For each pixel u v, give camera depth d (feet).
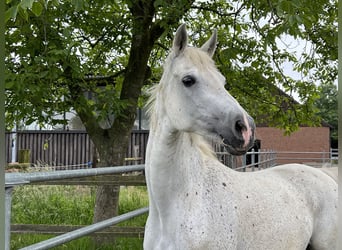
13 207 20.44
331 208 10.03
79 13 15.49
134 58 17.69
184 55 7.92
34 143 43.39
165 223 8.19
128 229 15.37
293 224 9.27
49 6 12.67
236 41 18.58
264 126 80.38
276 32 12.09
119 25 16.92
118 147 17.89
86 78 18.21
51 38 13.78
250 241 8.52
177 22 15.03
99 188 17.72
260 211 8.78
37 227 14.34
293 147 80.12
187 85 7.63
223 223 8.12
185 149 8.20
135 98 17.87
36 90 13.05
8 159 42.91
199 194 8.18
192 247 7.81
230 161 24.25
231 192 8.55
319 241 9.97
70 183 14.33
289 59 21.16
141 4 16.71
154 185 8.13
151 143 8.29
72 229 14.39
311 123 21.72
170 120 7.83
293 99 21.63
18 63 14.84
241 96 21.45
